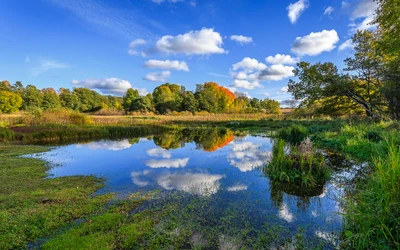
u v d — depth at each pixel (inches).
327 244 118.0
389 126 374.0
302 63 594.2
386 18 409.1
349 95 565.3
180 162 320.2
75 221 146.0
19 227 135.1
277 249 115.1
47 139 556.7
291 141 466.9
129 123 871.7
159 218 149.2
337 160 294.7
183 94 2546.8
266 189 203.5
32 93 1983.3
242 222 143.7
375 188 125.0
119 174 258.4
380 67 492.7
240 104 2691.9
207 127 932.6
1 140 498.0
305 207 164.7
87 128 671.1
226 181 228.7
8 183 218.7
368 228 108.3
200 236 128.0
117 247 117.6
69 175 255.0
